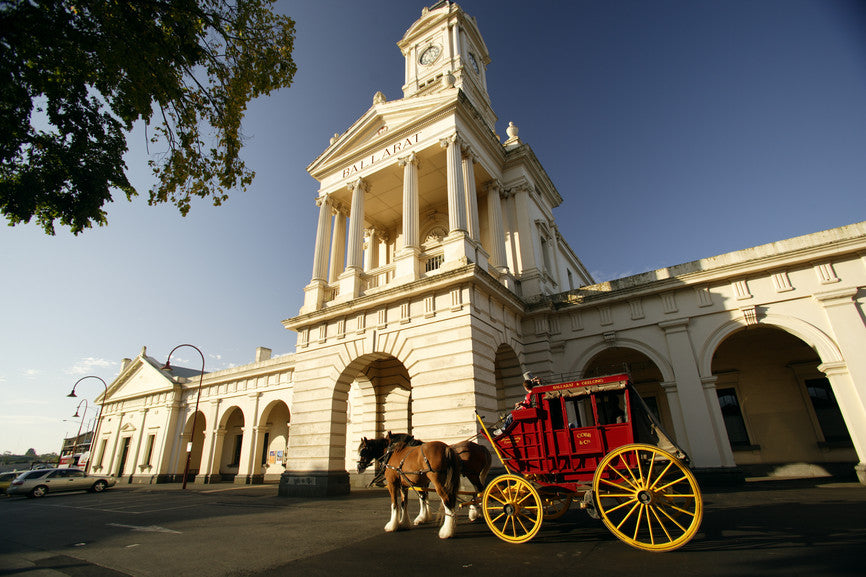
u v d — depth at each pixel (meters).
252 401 31.11
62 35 6.49
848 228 14.28
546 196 26.12
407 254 17.42
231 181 9.62
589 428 7.24
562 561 5.93
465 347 14.59
